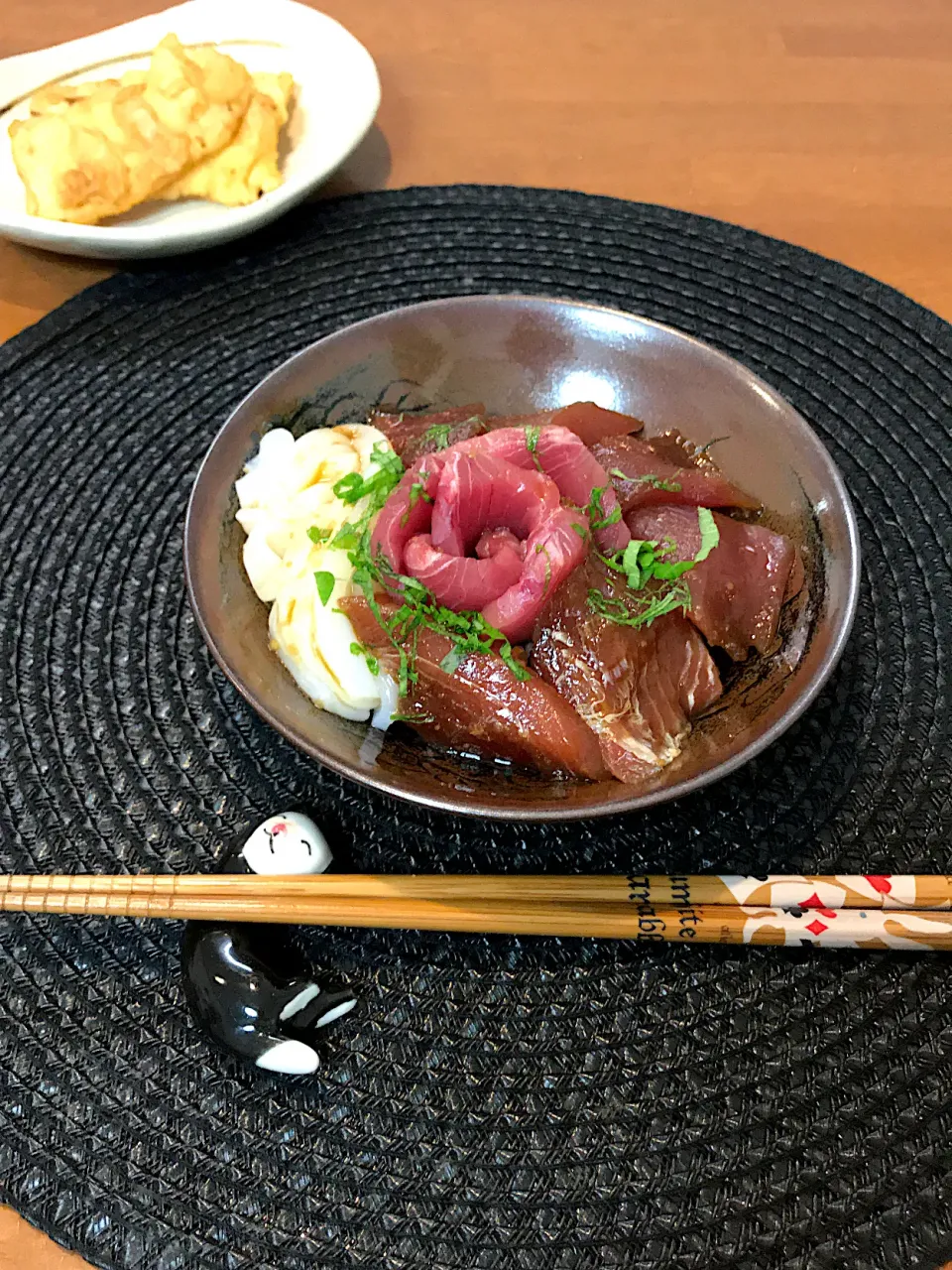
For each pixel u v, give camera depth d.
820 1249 0.20
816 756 0.26
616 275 0.36
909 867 0.25
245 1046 0.21
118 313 0.35
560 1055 0.22
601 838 0.25
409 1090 0.22
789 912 0.23
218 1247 0.20
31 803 0.25
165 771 0.26
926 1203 0.20
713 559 0.25
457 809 0.20
